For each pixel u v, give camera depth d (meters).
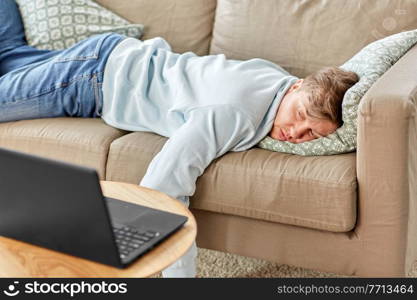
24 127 2.12
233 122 1.91
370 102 1.64
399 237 1.71
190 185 1.82
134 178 1.93
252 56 2.29
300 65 2.22
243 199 1.82
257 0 2.30
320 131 1.86
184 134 1.86
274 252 1.87
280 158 1.85
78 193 1.25
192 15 2.43
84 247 1.33
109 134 2.04
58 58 2.20
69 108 2.19
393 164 1.66
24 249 1.39
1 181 1.32
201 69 2.10
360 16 2.16
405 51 1.98
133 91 2.12
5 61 2.39
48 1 2.46
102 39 2.21
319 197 1.74
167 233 1.42
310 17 2.21
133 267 1.32
